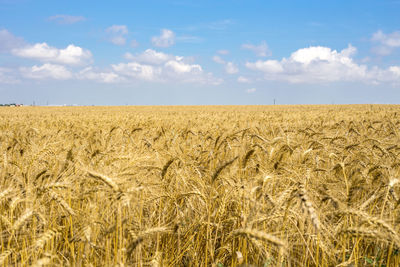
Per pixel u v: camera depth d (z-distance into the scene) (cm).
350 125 1217
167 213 414
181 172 467
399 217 329
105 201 369
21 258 296
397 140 823
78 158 460
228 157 633
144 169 477
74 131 1039
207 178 477
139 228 346
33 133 980
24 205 360
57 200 311
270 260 309
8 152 589
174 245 375
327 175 502
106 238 315
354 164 509
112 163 470
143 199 398
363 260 347
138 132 1008
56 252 336
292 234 348
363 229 274
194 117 2775
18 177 412
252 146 584
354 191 362
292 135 932
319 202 384
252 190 341
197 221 375
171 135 930
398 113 3306
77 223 353
